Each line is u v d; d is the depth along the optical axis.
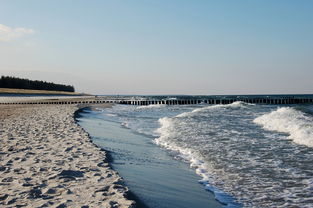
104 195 4.68
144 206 4.66
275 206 4.99
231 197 5.45
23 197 4.54
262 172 6.99
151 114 28.34
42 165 6.52
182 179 6.58
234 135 12.44
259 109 28.59
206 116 21.23
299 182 6.20
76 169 6.24
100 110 33.91
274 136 11.91
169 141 11.65
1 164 6.56
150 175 6.71
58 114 21.27
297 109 22.05
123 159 8.17
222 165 7.73
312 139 10.24
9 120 16.58
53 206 4.18
